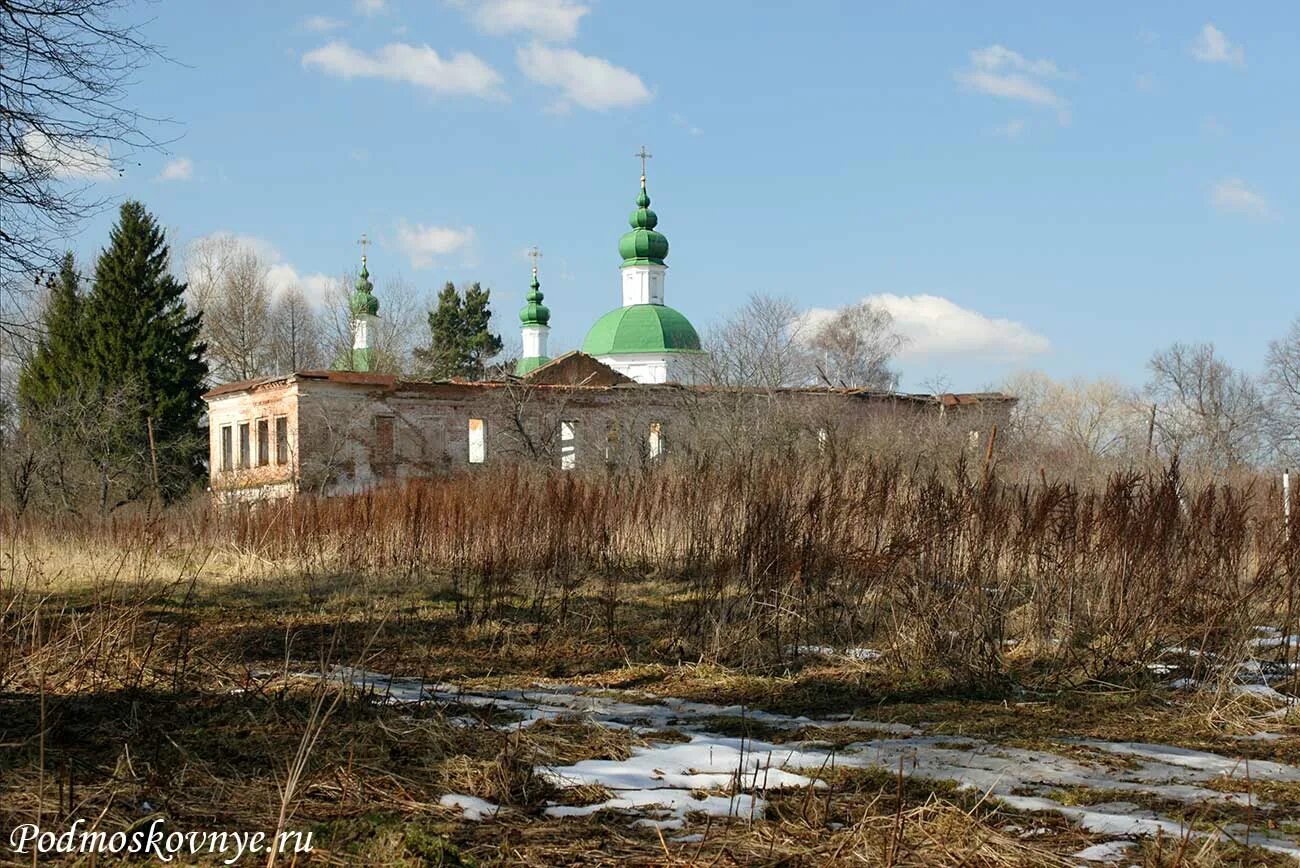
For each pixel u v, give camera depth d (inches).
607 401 1678.2
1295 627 404.2
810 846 189.5
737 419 1311.5
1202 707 311.3
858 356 2375.7
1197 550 436.5
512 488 652.7
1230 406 1733.5
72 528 901.8
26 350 729.6
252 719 266.1
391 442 1691.7
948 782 228.7
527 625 450.6
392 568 655.8
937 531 450.3
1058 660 373.7
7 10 458.9
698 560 523.2
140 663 329.1
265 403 1732.3
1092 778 237.9
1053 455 1277.1
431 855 177.6
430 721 263.1
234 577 662.5
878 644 397.1
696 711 310.7
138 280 1903.3
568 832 195.6
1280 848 190.9
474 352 3024.1
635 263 2652.6
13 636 324.5
